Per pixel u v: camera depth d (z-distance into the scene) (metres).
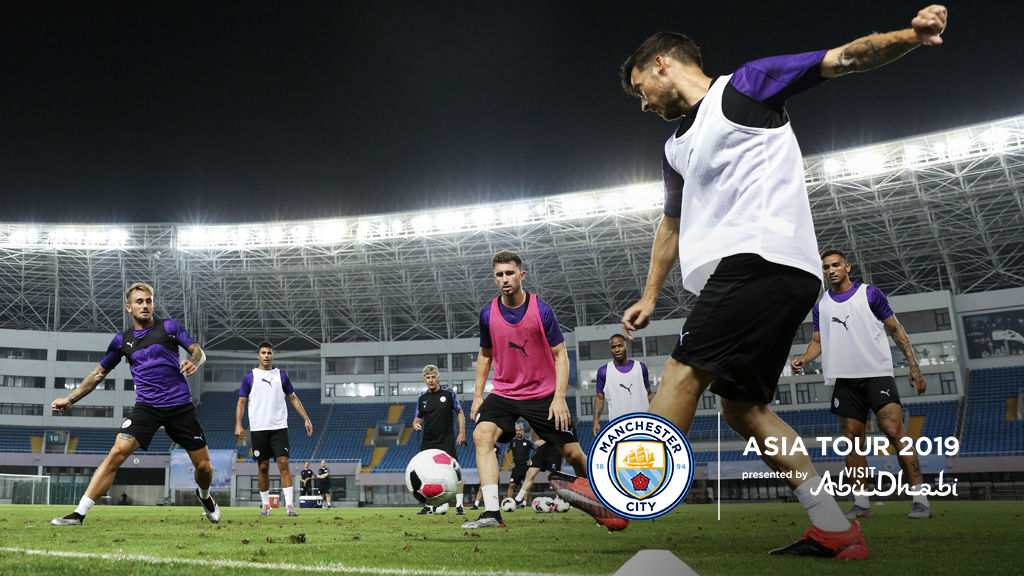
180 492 41.56
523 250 44.16
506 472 38.09
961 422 36.12
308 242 45.03
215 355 48.72
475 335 49.72
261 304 49.03
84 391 6.32
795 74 2.52
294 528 5.66
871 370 6.71
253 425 9.52
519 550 3.21
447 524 6.46
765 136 2.59
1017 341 37.69
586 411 42.66
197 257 45.22
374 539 4.17
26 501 22.50
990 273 41.09
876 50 2.32
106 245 43.69
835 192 38.38
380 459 43.09
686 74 2.87
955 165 36.12
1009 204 37.53
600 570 2.35
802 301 2.49
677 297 44.81
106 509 11.98
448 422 11.22
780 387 40.69
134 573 2.32
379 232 45.06
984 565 2.39
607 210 42.06
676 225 3.13
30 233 43.16
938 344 38.34
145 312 6.29
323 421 46.34
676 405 2.46
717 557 2.68
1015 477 33.06
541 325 5.23
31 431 42.53
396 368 47.50
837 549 2.62
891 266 43.62
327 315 50.81
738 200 2.55
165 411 6.26
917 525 5.16
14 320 48.59
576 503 2.65
